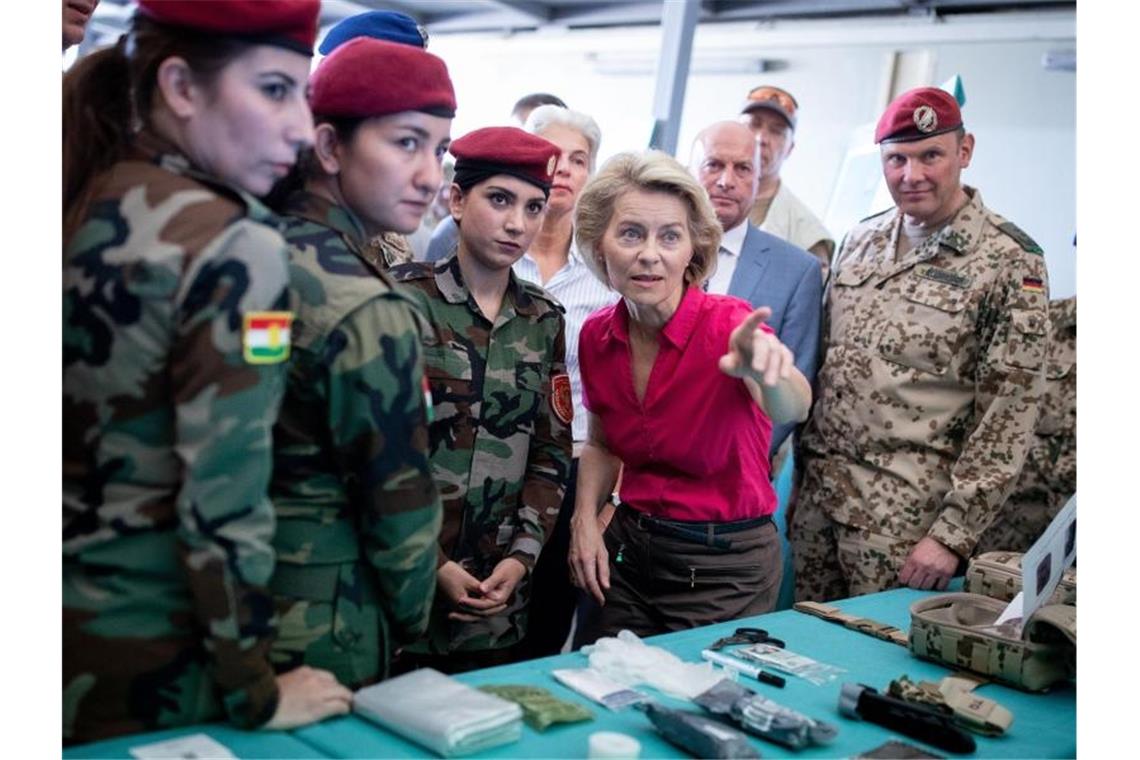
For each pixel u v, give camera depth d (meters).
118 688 1.30
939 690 1.66
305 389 1.42
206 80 1.32
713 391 2.03
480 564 2.13
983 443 2.53
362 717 1.42
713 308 2.04
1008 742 1.55
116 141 1.41
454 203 2.10
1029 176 5.61
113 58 1.41
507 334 2.14
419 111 1.54
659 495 2.16
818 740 1.46
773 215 4.30
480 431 2.10
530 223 2.06
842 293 2.85
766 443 2.18
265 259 1.28
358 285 1.42
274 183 1.45
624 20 6.61
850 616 2.10
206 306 1.24
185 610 1.31
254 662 1.31
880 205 4.66
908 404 2.64
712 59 6.52
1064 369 3.28
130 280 1.24
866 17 6.07
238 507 1.28
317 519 1.46
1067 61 5.43
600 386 2.17
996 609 2.00
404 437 1.45
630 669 1.68
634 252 1.96
